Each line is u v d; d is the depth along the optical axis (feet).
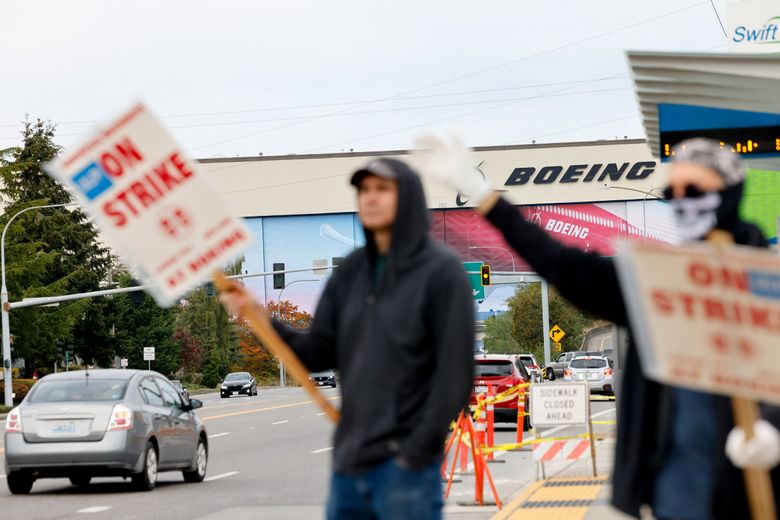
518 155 455.63
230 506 63.77
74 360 391.45
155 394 76.38
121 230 21.25
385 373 21.12
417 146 19.61
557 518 50.70
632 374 18.04
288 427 139.23
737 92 60.70
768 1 94.07
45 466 70.79
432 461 20.86
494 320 439.63
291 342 22.61
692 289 14.47
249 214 472.85
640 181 449.06
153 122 21.27
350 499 21.57
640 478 17.87
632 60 59.77
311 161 472.44
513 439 110.01
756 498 16.33
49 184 390.83
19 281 309.22
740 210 17.75
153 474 73.31
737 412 16.01
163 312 403.13
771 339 14.30
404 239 21.44
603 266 18.61
